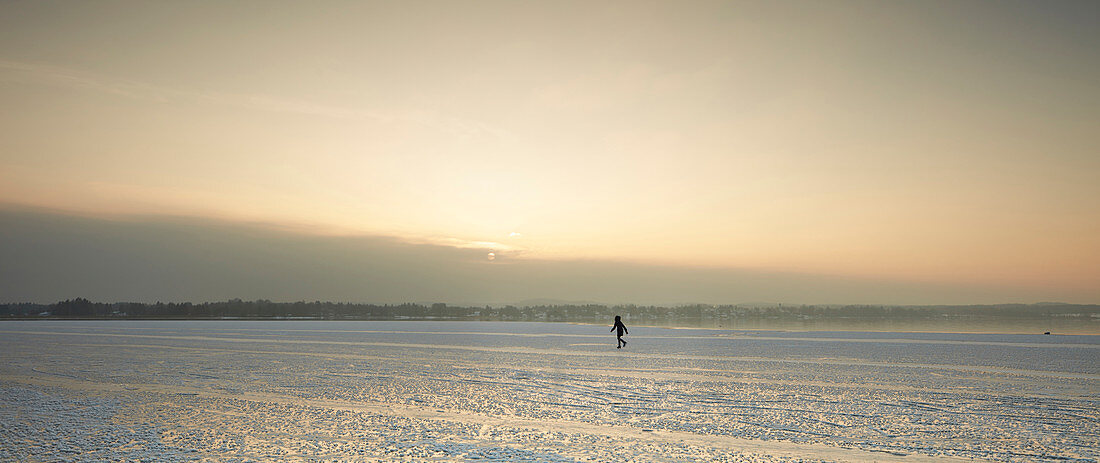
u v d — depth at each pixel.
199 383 18.12
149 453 9.72
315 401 14.84
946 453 9.73
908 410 13.55
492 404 14.42
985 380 18.66
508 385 17.69
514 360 25.59
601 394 16.00
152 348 32.72
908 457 9.49
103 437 10.86
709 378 19.25
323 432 11.30
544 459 9.39
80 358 26.42
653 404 14.43
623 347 33.88
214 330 59.34
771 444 10.37
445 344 36.78
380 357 27.12
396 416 12.92
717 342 38.59
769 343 37.34
